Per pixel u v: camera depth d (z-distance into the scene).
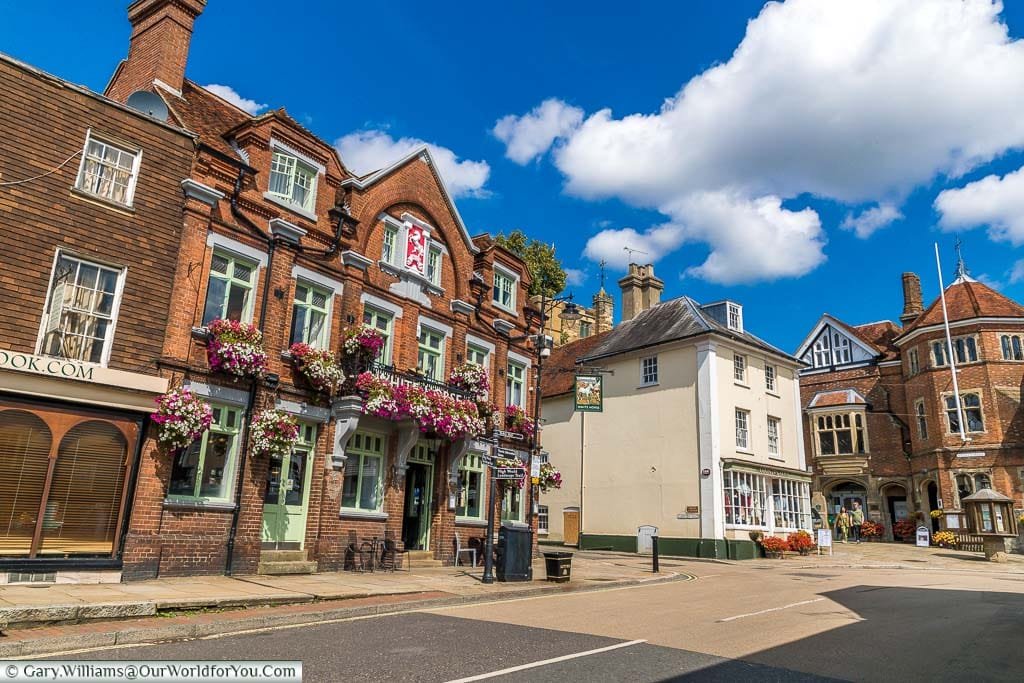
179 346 12.96
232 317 14.20
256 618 9.34
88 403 11.60
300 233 15.34
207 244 13.75
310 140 16.19
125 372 11.95
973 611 11.54
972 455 31.05
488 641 8.37
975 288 33.94
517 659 7.37
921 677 6.92
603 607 11.78
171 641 8.16
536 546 21.14
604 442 31.36
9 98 11.47
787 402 31.62
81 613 8.62
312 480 15.23
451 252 20.02
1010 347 31.75
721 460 26.84
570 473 32.72
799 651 8.07
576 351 36.91
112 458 11.96
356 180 17.06
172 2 15.45
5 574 10.64
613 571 19.05
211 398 13.34
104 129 12.57
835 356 39.47
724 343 28.59
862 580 17.61
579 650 7.90
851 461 35.66
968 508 29.08
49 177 11.77
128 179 12.89
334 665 6.98
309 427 15.44
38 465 11.18
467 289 20.47
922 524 33.28
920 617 10.82
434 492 18.56
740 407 28.61
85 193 12.12
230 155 14.26
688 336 28.33
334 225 16.47
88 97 12.40
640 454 29.59
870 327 41.84
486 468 20.39
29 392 10.99
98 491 11.74
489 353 21.14
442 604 11.88
